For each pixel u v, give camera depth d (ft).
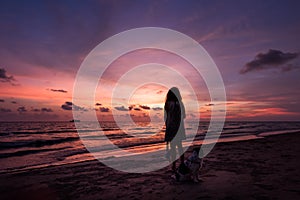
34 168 25.84
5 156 37.70
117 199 12.51
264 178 15.65
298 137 55.52
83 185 16.07
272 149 33.06
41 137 91.30
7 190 15.26
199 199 11.73
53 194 14.14
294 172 17.42
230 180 15.34
